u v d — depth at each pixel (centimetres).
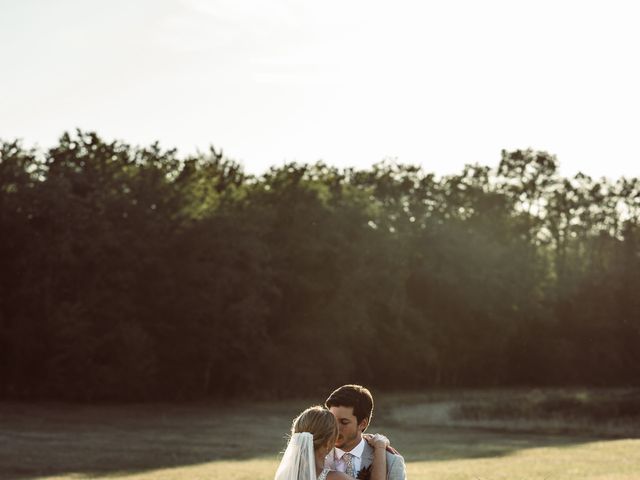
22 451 2745
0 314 5031
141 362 5172
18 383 5172
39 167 5406
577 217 10119
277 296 6281
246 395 5934
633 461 2428
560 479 1892
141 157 5841
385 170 8506
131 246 5284
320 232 6562
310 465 545
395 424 4259
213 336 5569
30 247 5047
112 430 3684
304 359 6206
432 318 8206
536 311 8481
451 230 8288
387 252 7081
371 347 7350
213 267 5512
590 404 5225
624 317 9038
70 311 5022
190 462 2517
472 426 4166
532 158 9588
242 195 6338
